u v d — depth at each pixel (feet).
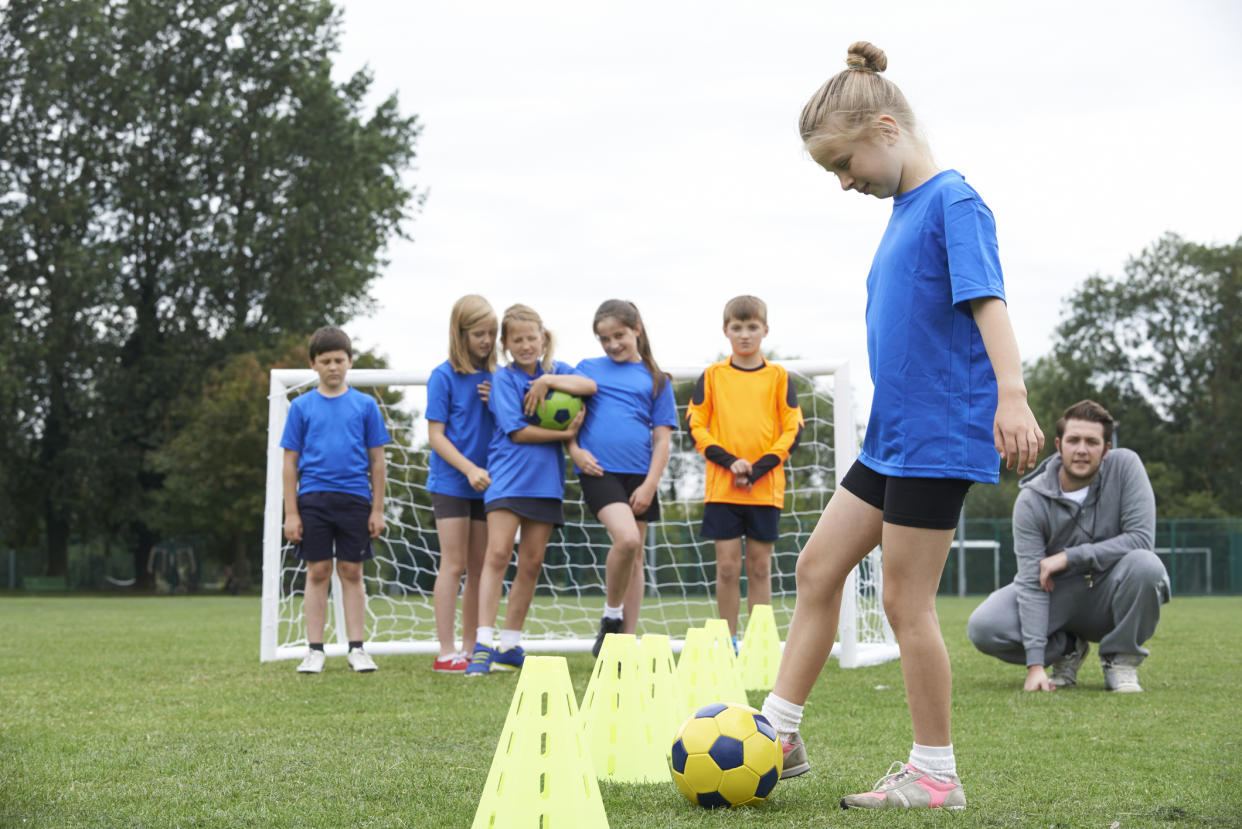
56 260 83.87
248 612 44.91
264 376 84.79
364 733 11.53
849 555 8.45
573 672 17.95
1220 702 14.40
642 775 9.57
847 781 9.12
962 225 7.79
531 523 17.54
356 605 18.53
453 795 8.43
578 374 18.07
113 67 87.76
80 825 7.47
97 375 90.22
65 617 39.24
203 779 9.03
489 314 18.40
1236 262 146.92
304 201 89.51
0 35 87.76
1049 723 12.50
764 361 19.17
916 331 7.93
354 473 18.57
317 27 94.32
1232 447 144.77
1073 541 16.38
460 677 17.15
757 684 17.78
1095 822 7.54
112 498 93.50
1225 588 87.51
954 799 8.04
